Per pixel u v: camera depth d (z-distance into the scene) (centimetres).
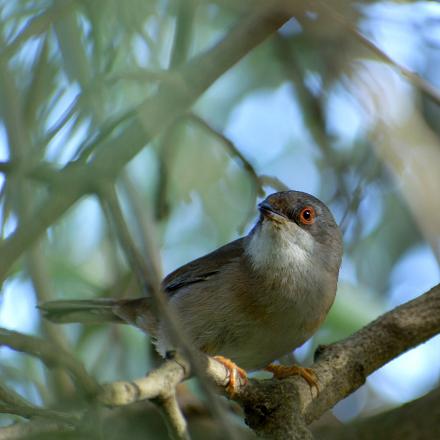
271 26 734
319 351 967
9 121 689
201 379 598
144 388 679
